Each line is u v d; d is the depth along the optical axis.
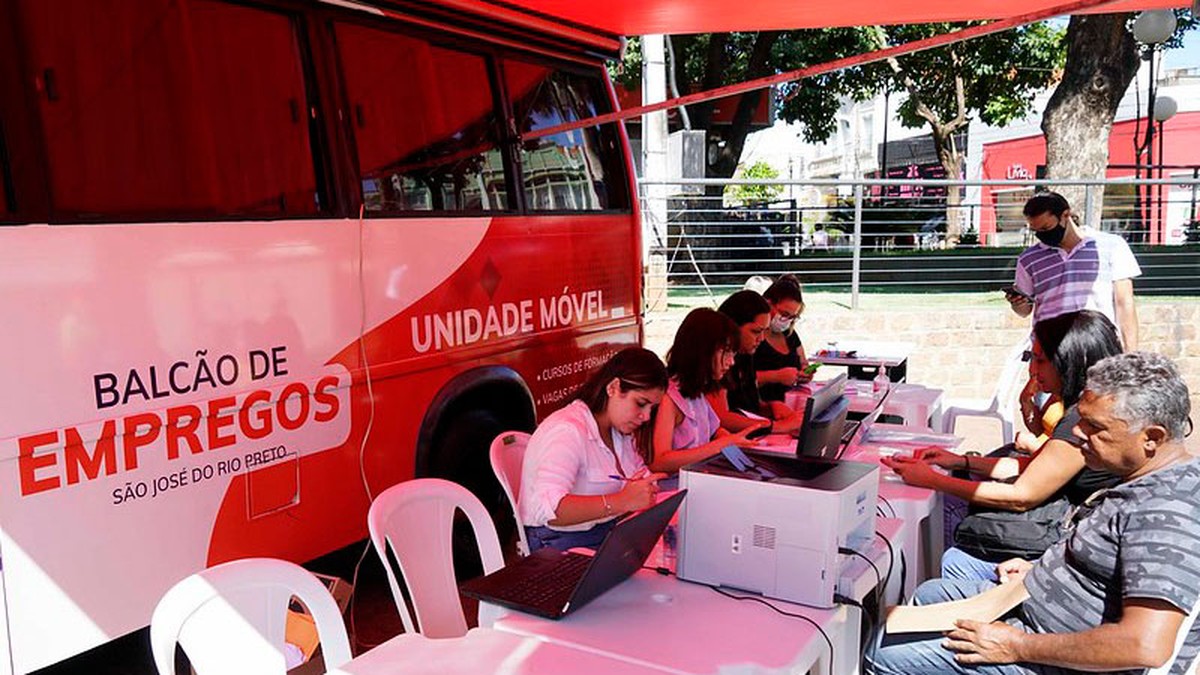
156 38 3.28
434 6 4.49
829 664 2.55
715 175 18.14
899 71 20.12
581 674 2.27
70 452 2.94
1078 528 2.78
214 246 3.37
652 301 10.77
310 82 3.85
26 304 2.82
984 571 3.70
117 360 3.06
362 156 4.07
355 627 4.42
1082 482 3.65
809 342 9.97
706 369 4.49
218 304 3.39
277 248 3.62
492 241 4.79
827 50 17.86
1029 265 6.46
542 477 3.46
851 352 7.68
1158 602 2.44
